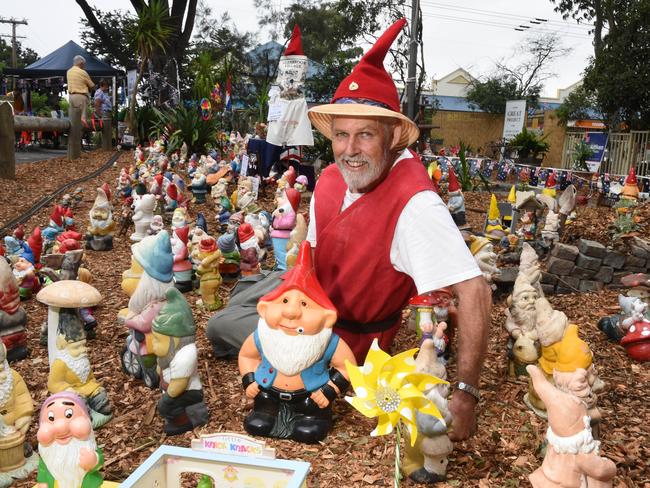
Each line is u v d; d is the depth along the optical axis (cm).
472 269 332
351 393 429
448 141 4166
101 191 830
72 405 272
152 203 859
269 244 784
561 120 3562
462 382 323
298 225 588
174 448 276
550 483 261
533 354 443
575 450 254
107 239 831
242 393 429
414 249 342
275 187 1191
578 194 1540
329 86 3472
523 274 461
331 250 376
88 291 376
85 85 1560
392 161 368
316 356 359
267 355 365
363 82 347
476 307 326
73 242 554
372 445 362
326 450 358
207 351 503
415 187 348
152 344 409
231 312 478
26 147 1855
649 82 2208
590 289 688
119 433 381
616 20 2328
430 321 429
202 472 273
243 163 1180
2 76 2459
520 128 2888
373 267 366
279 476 264
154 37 1861
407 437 325
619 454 359
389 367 255
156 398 425
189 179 1310
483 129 4169
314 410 367
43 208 1025
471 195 1395
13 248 671
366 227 362
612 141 2230
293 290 356
